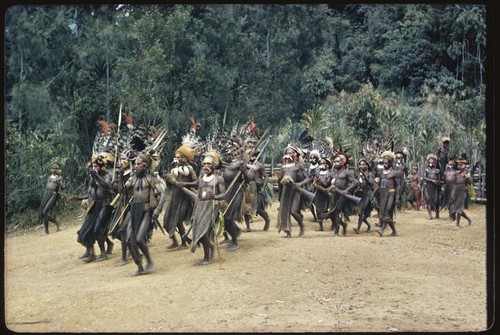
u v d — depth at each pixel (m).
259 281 7.29
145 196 8.11
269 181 11.57
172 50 15.62
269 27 18.61
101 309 6.37
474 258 8.60
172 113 14.62
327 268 7.91
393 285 7.11
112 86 15.45
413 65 17.66
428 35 17.91
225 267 8.04
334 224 11.09
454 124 15.96
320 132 14.88
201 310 6.18
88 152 15.30
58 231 12.77
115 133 10.37
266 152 16.72
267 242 9.72
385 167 10.83
